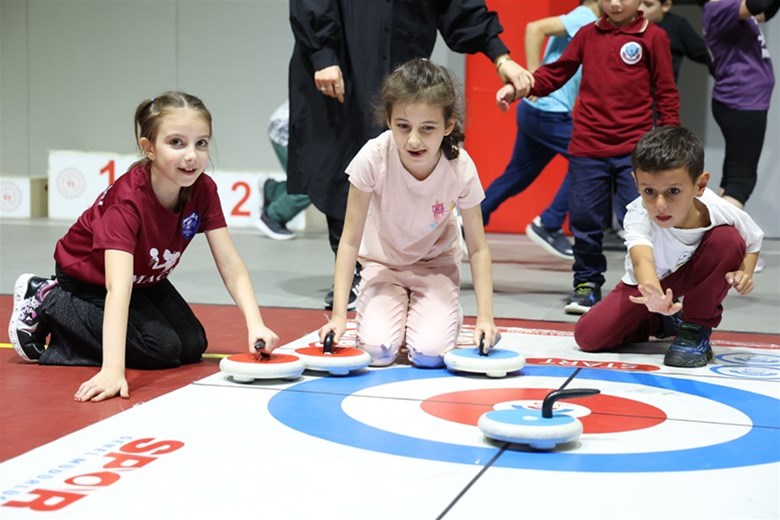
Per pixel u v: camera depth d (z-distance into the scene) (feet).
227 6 24.06
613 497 4.48
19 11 25.38
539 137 14.53
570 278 14.34
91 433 5.44
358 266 10.78
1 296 11.30
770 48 20.88
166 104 6.81
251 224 22.90
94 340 7.45
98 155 23.98
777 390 6.89
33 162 25.90
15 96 25.73
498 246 19.45
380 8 10.34
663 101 10.92
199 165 6.89
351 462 4.95
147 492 4.46
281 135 19.21
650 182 7.11
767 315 10.81
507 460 5.03
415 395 6.56
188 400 6.27
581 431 5.33
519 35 21.86
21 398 6.38
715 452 5.24
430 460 5.00
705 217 7.65
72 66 25.27
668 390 6.84
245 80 24.20
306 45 10.31
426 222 7.84
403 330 7.93
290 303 11.21
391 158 7.50
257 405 6.16
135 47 24.79
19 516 4.14
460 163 7.59
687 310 7.98
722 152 21.42
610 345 8.36
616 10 10.72
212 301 11.18
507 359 7.18
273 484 4.59
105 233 6.89
